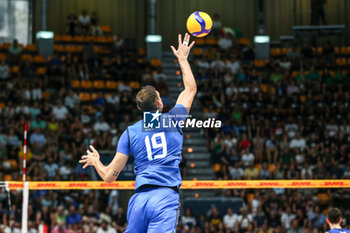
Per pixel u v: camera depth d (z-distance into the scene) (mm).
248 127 23672
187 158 22188
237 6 35031
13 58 29453
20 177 19641
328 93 26984
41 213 17891
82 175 19562
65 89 26141
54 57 28500
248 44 31109
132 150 5730
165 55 32438
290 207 18953
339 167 21516
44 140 21891
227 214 18859
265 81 28719
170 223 5301
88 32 32688
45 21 32500
